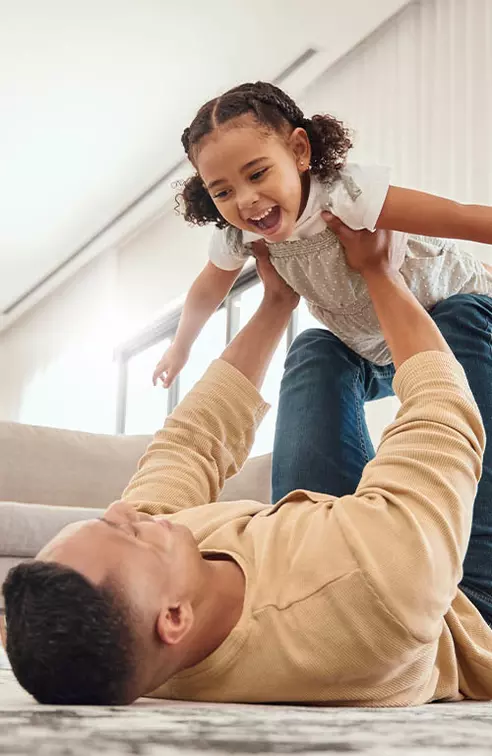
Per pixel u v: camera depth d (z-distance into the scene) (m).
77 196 5.48
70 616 0.74
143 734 0.56
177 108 4.55
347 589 0.84
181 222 5.39
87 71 4.23
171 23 3.86
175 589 0.82
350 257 1.29
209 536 0.99
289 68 4.14
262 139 1.27
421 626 0.85
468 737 0.59
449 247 1.47
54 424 6.70
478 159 3.15
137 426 5.88
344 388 1.47
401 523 0.87
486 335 1.35
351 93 3.92
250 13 3.78
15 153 5.00
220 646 0.87
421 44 3.53
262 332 1.38
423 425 0.98
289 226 1.29
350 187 1.28
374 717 0.70
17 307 7.22
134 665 0.77
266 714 0.70
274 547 0.92
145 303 5.73
